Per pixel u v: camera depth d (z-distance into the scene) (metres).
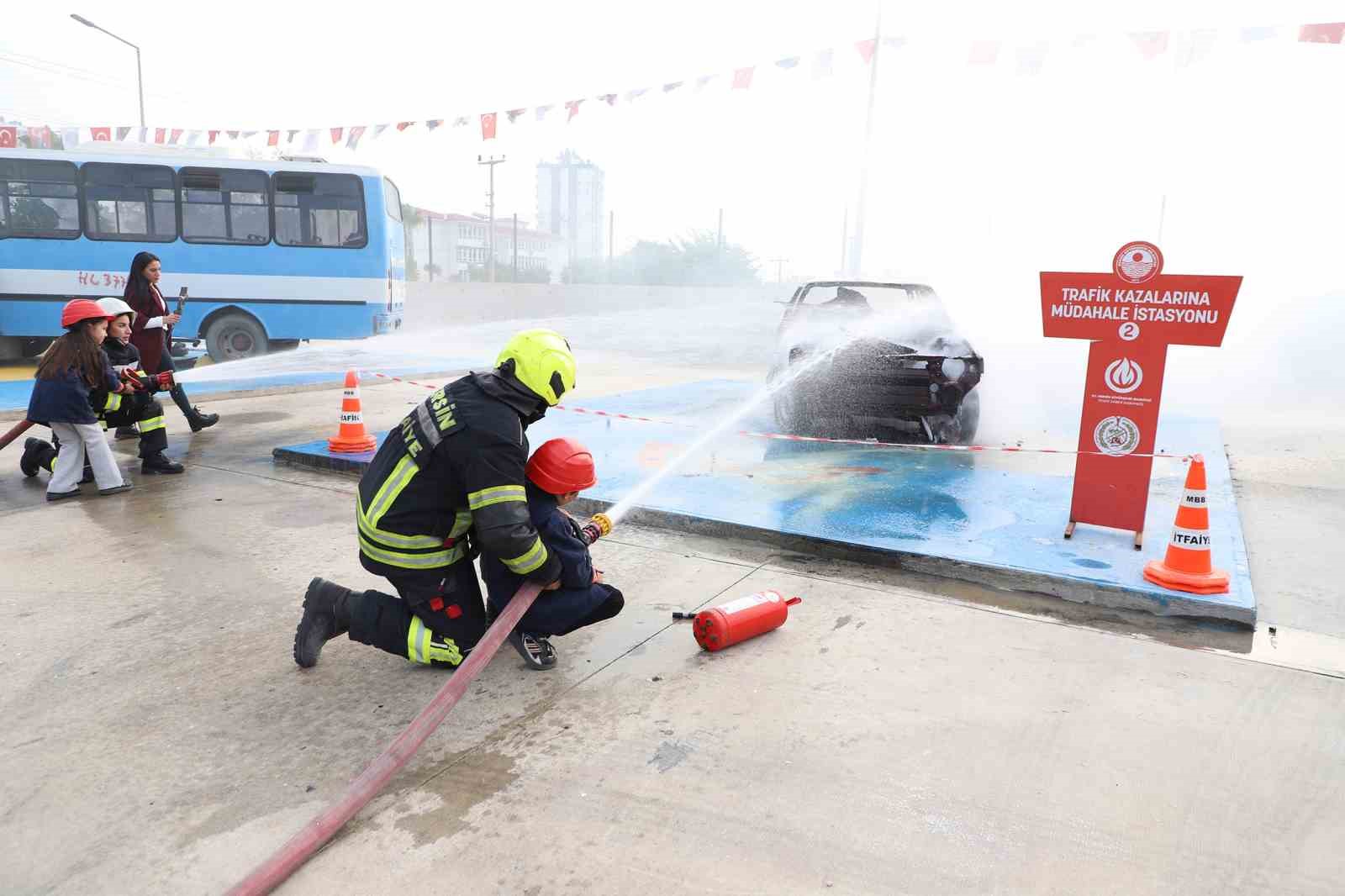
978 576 4.07
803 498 5.30
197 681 3.10
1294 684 3.08
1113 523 4.42
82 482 6.07
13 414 8.59
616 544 4.64
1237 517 4.93
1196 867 2.12
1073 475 6.00
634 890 2.04
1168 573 3.79
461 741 2.69
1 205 13.27
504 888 2.04
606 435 7.39
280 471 6.50
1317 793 2.43
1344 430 8.56
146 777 2.50
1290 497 5.78
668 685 3.06
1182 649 3.38
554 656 3.21
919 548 4.29
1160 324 4.16
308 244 14.06
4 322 13.51
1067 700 2.96
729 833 2.24
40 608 3.78
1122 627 3.59
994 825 2.28
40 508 5.42
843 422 7.23
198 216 13.73
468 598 3.04
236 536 4.82
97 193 13.43
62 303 13.55
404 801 2.38
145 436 6.27
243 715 2.86
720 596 3.91
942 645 3.40
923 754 2.62
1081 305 4.32
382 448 2.91
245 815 2.33
